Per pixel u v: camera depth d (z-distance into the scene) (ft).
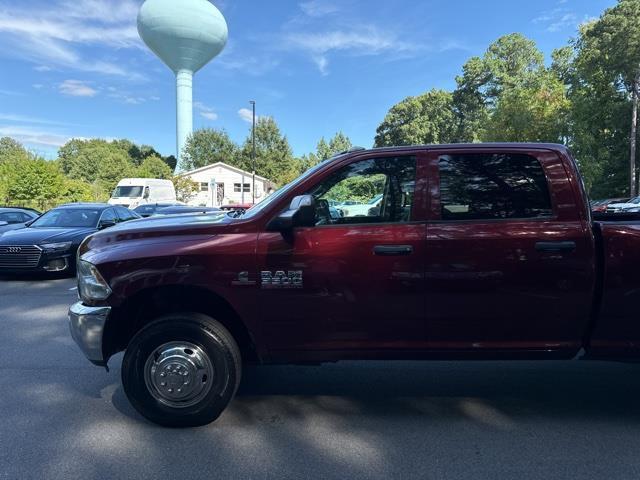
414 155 11.63
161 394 11.44
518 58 179.52
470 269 11.01
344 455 10.43
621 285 10.89
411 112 220.64
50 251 31.37
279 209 11.53
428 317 11.21
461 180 11.43
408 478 9.55
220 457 10.34
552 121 101.91
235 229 11.48
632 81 111.14
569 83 142.72
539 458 10.28
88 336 11.50
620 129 116.16
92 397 13.53
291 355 11.55
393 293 11.13
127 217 42.47
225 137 206.90
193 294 12.00
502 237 11.01
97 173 255.91
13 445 10.81
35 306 24.56
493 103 178.70
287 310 11.26
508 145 11.54
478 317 11.16
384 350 11.42
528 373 15.56
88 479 9.50
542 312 11.09
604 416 12.38
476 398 13.57
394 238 11.12
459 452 10.55
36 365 16.14
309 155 286.87
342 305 11.20
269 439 11.14
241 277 11.18
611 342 11.22
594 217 16.01
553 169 11.25
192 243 11.34
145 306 12.35
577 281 10.97
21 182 98.07
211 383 11.37
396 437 11.25
